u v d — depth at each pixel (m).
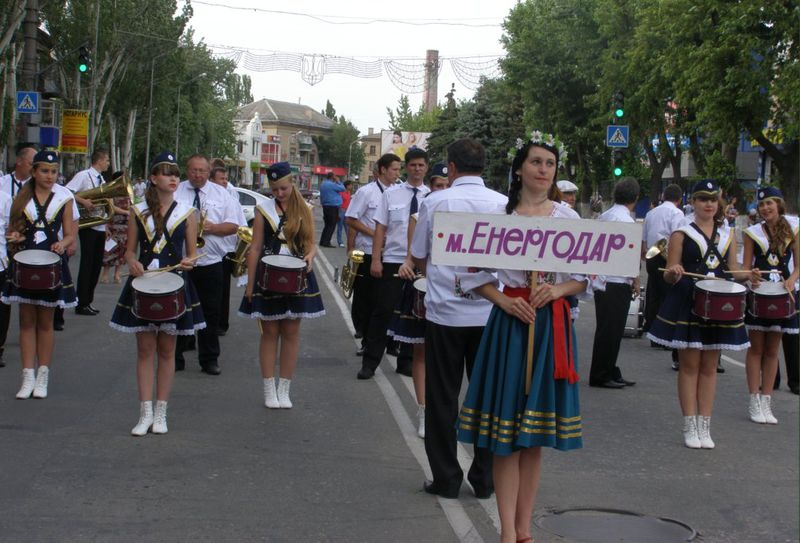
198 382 9.23
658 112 36.62
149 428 7.25
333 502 5.72
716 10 28.39
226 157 90.00
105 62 42.03
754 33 27.42
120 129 58.06
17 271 7.88
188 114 69.25
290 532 5.18
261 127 137.75
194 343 11.00
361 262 10.49
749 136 31.41
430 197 5.85
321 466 6.49
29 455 6.49
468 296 5.71
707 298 7.17
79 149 29.09
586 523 5.52
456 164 5.86
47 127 23.73
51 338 8.31
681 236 7.63
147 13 47.22
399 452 6.91
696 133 36.72
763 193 8.84
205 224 9.52
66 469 6.21
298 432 7.41
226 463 6.48
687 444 7.38
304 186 116.81
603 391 9.59
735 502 5.99
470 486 6.15
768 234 8.84
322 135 151.25
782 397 9.64
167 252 7.38
